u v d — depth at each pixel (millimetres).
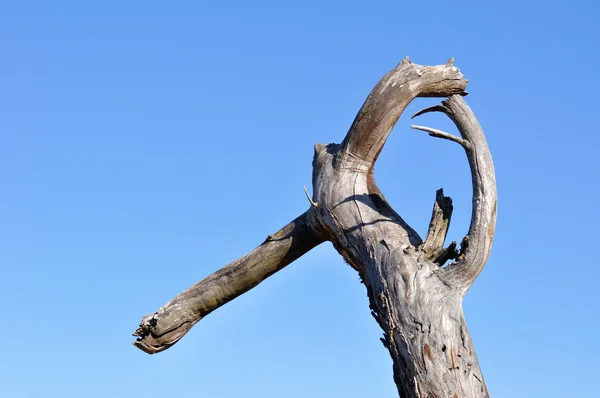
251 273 10492
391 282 8875
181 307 10602
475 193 8898
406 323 8656
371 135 9625
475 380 8430
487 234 8734
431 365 8430
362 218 9453
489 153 9062
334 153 10055
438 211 9023
